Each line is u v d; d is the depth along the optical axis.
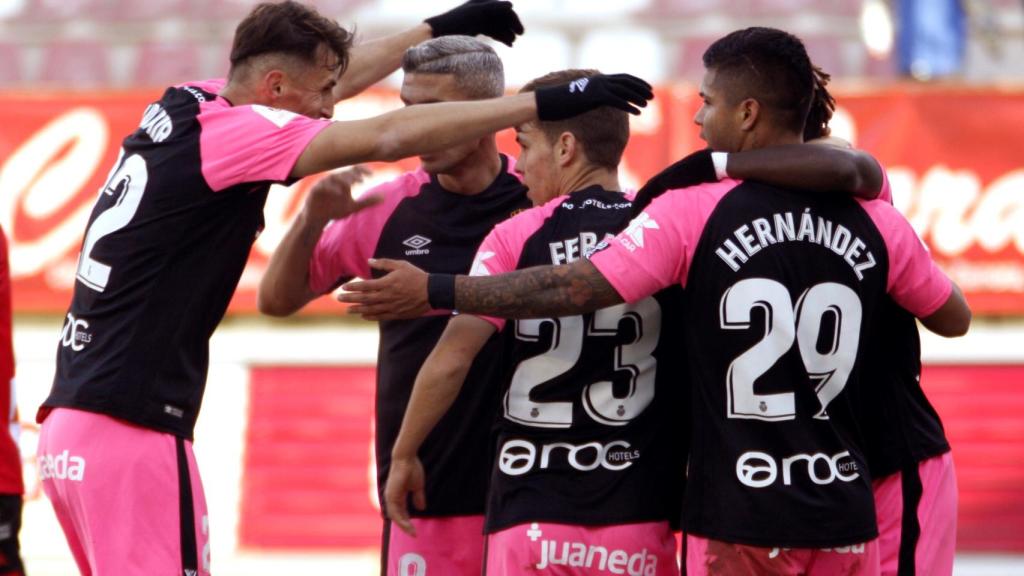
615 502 11.44
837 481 10.72
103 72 36.88
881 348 11.85
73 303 12.07
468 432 13.59
